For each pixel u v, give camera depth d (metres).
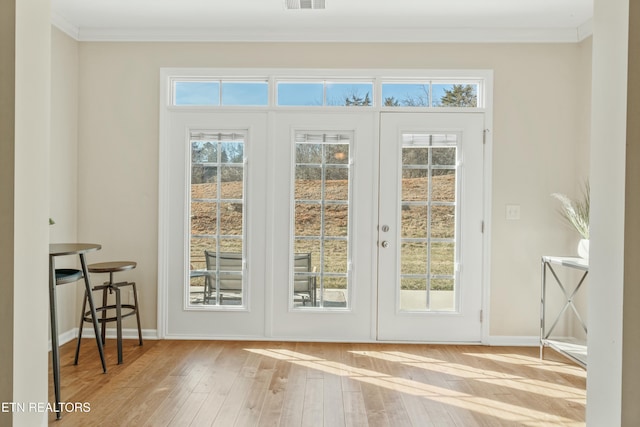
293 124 3.96
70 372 3.20
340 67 3.92
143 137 3.98
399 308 3.95
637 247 1.26
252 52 3.95
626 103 1.26
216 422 2.47
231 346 3.81
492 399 2.80
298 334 3.98
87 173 3.99
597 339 1.39
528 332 3.93
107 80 3.97
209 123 3.98
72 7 3.54
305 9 3.53
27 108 1.39
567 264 3.23
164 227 3.98
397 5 3.44
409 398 2.80
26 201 1.39
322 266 3.99
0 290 1.32
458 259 3.95
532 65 3.89
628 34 1.26
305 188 3.99
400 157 3.94
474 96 3.97
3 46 1.32
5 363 1.32
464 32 3.87
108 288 3.78
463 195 3.91
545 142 3.90
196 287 4.03
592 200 1.43
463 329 3.95
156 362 3.41
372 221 3.95
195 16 3.69
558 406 2.71
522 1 3.37
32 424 1.44
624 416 1.27
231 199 4.01
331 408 2.65
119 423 2.45
